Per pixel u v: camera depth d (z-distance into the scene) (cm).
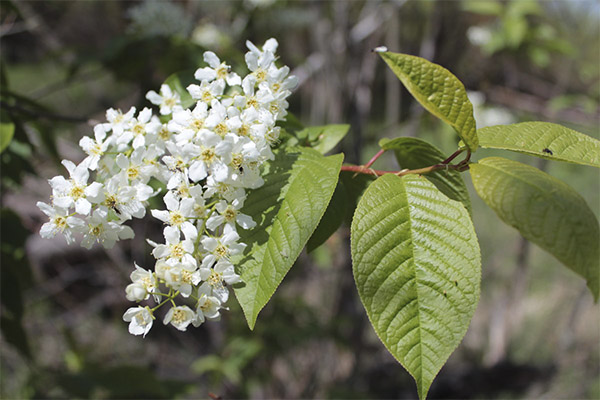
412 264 130
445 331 125
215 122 136
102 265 559
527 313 659
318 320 469
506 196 122
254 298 132
